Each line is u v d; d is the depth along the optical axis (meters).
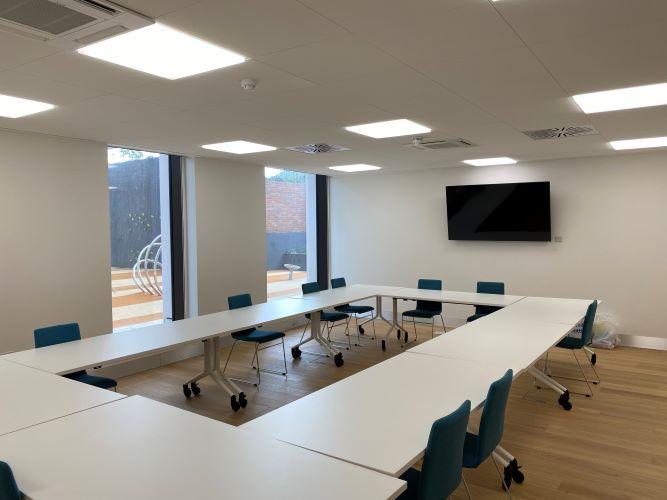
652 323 6.99
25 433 2.24
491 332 4.32
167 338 4.18
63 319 5.46
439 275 8.71
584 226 7.42
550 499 3.13
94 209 5.73
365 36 2.64
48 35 2.52
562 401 4.70
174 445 2.10
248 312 5.42
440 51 2.87
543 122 4.82
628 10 2.35
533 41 2.73
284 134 5.33
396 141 5.82
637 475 3.43
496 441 2.65
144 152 6.63
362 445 2.11
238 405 4.76
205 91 3.63
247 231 7.81
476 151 6.65
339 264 9.84
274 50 2.82
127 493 1.72
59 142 5.41
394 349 7.14
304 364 6.33
